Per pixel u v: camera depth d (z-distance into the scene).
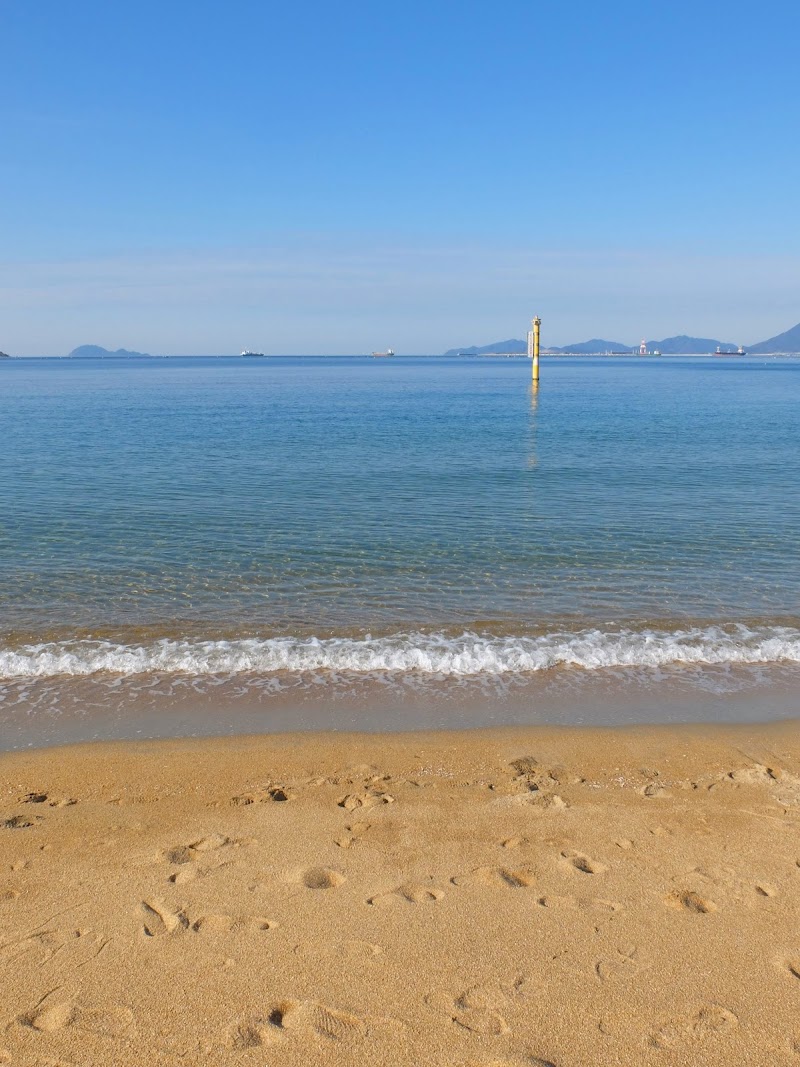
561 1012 4.10
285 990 4.25
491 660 10.02
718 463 27.17
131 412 51.31
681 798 6.70
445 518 18.20
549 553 15.16
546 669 9.86
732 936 4.76
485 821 6.26
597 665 9.98
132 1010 4.10
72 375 142.62
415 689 9.21
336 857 5.68
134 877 5.40
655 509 19.31
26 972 4.40
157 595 12.55
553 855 5.73
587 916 4.96
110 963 4.48
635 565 14.40
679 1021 4.05
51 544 15.54
